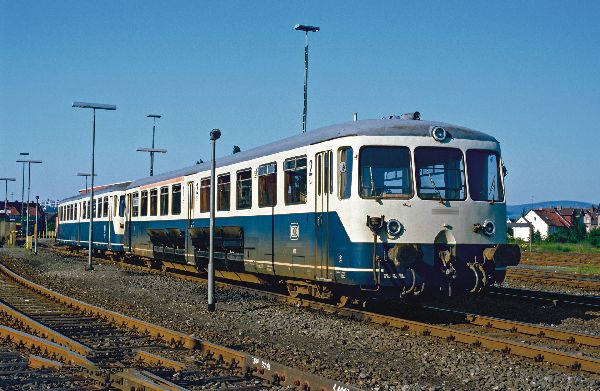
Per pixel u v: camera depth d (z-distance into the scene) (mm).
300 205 15133
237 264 18719
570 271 29047
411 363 9789
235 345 10820
